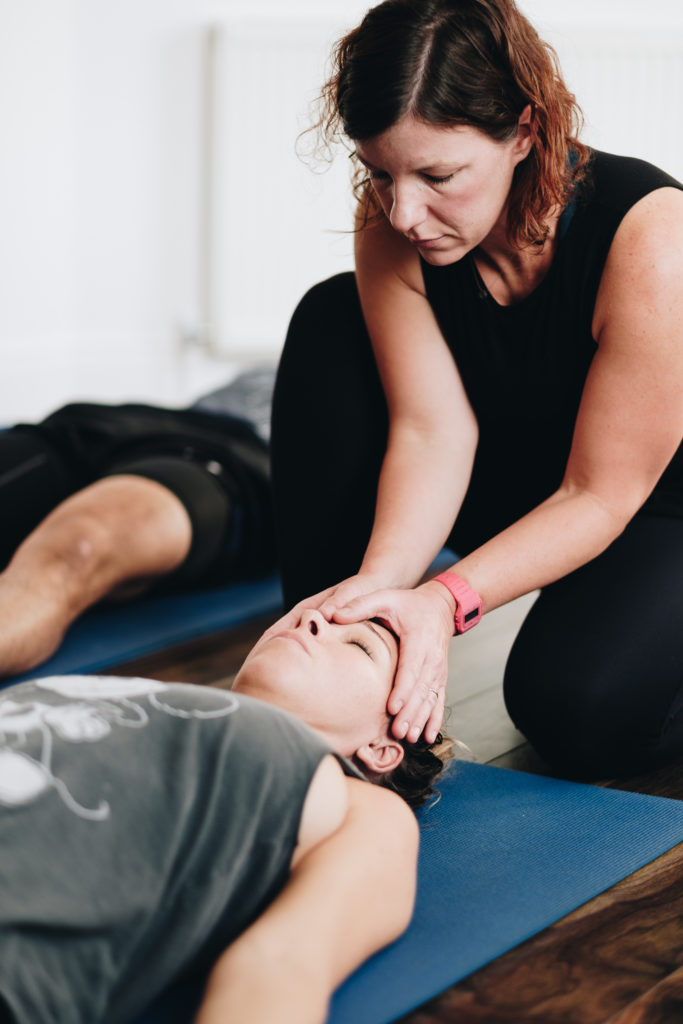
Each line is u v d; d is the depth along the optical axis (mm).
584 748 1499
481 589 1429
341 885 1023
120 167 4207
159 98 4199
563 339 1519
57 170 4109
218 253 4281
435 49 1221
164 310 4355
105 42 4129
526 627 1585
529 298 1509
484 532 1849
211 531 2281
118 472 2295
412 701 1314
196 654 2145
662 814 1407
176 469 2309
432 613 1372
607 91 4168
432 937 1144
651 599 1526
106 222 4230
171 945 972
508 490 1761
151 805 996
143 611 2357
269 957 946
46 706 1043
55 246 4145
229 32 4105
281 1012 906
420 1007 1040
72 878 927
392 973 1081
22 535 2311
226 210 4246
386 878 1065
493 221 1342
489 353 1584
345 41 1326
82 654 2082
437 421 1631
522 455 1697
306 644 1294
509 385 1602
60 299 4191
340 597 1404
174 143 4238
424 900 1212
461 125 1235
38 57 3990
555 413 1609
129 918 949
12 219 4012
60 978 913
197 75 4195
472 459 1650
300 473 1828
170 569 2252
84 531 2064
